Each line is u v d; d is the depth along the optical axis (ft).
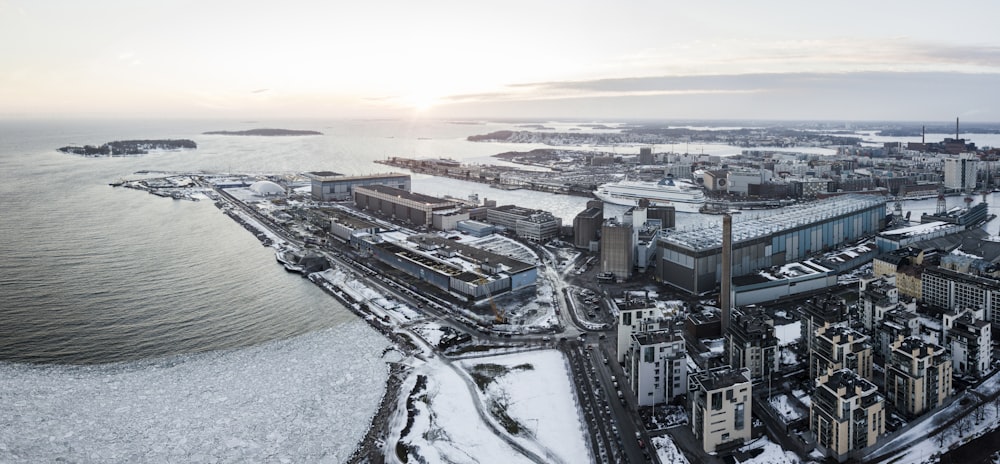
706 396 459.32
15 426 497.46
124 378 588.09
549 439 490.08
